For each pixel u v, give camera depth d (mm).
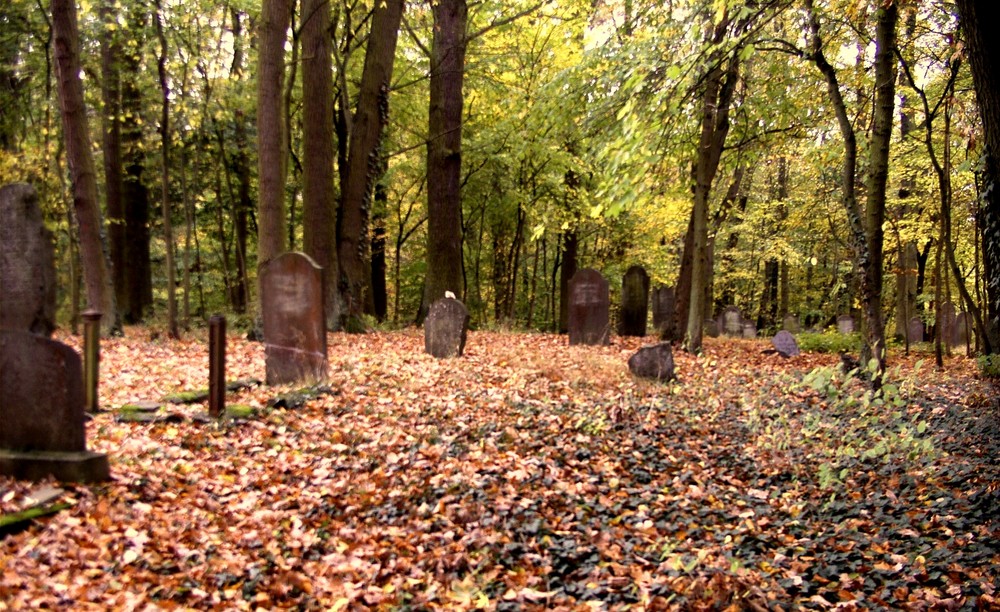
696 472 7156
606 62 11023
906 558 5027
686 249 16781
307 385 8875
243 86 18422
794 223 23609
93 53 17031
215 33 16672
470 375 10594
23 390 5039
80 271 19266
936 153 15891
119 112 16828
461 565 4672
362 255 17531
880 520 5848
